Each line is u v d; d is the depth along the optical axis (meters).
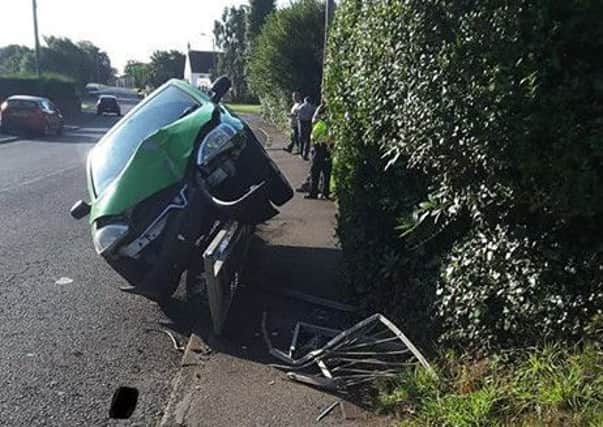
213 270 5.10
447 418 3.50
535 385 3.40
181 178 5.84
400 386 4.04
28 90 40.75
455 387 3.86
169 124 6.32
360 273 5.79
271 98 34.62
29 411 4.10
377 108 5.01
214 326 5.32
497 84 3.35
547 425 3.12
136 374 4.71
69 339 5.35
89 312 6.04
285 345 5.17
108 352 5.11
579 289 3.40
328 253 8.12
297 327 5.39
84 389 4.44
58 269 7.40
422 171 4.73
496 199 3.73
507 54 3.31
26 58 76.25
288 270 7.32
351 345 4.71
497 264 3.87
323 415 3.94
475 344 4.04
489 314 3.96
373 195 5.57
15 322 5.70
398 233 5.28
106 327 5.67
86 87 75.88
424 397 3.84
